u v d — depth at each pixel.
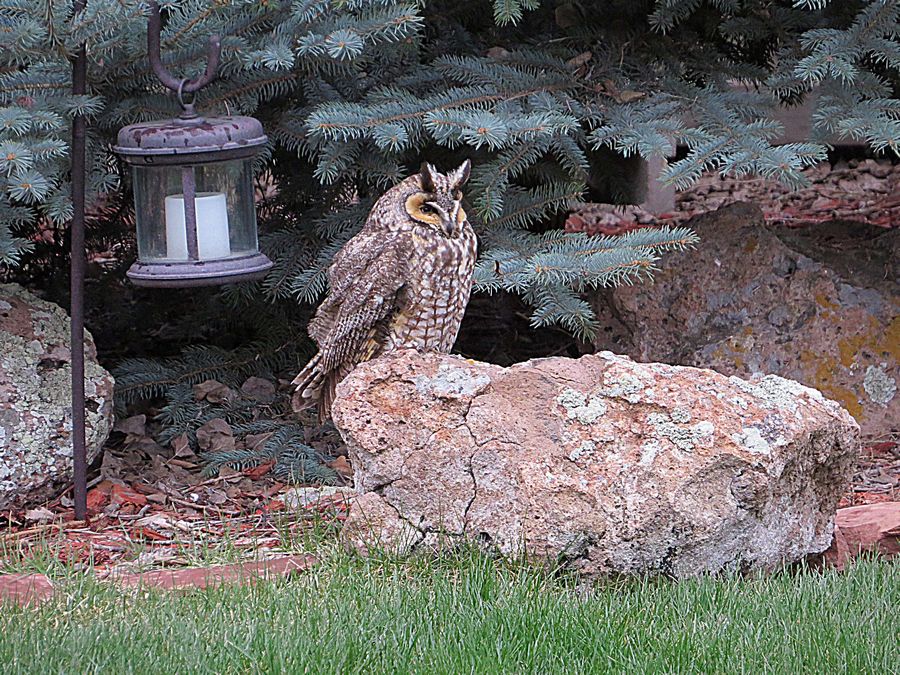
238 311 14.46
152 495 11.47
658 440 8.39
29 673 6.95
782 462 8.38
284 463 12.12
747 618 7.80
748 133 11.59
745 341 12.95
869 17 11.38
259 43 11.17
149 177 9.79
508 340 15.85
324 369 10.46
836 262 13.41
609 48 12.99
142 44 11.11
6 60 10.48
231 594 8.34
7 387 10.94
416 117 11.27
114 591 8.54
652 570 8.40
